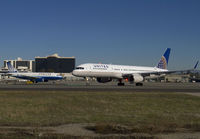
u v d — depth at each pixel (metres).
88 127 12.94
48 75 86.38
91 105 22.56
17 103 23.09
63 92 35.09
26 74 84.06
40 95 30.50
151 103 24.48
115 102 24.80
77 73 57.38
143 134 11.38
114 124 13.68
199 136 11.05
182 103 24.86
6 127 12.71
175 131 11.95
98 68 58.72
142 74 60.94
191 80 154.50
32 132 11.52
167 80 162.38
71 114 17.66
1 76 134.12
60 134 11.28
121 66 62.72
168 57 75.25
